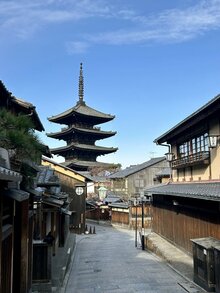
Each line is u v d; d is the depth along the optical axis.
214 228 15.31
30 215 11.00
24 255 9.91
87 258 21.34
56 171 39.44
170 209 23.16
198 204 17.14
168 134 25.06
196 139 21.64
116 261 19.70
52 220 18.66
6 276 7.88
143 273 15.90
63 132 57.47
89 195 65.94
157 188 26.19
